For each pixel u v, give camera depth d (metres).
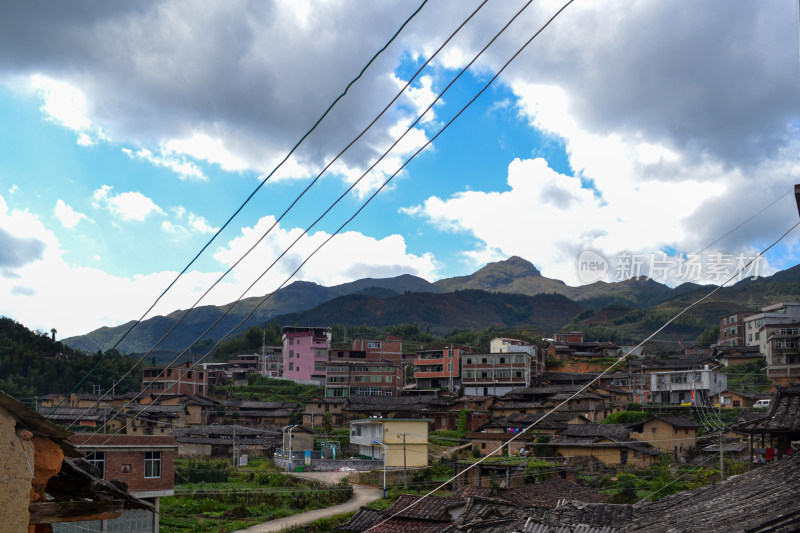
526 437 70.06
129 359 107.69
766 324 96.88
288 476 62.88
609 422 77.69
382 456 69.44
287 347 123.62
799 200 12.49
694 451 65.81
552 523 17.42
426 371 109.06
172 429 80.38
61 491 11.55
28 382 94.81
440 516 31.89
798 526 10.50
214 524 46.97
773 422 18.53
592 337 182.12
